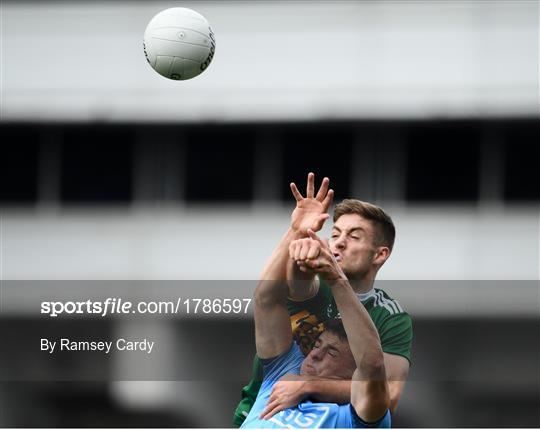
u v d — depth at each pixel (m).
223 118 66.19
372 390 20.98
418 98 64.62
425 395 46.91
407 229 64.94
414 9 65.31
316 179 65.81
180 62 24.77
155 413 47.66
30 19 67.88
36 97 67.62
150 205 67.88
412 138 65.19
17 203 68.94
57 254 68.12
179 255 67.38
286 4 66.00
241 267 66.69
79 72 67.62
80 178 68.56
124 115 67.12
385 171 65.06
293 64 65.69
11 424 51.28
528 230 64.69
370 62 65.12
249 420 21.47
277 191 66.50
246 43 65.94
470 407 48.25
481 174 64.62
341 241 22.58
